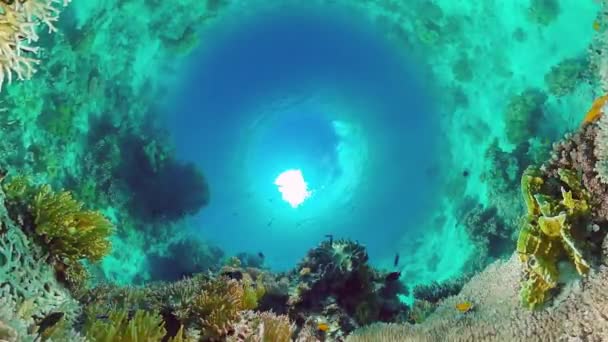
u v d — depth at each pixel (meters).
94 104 14.95
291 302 5.97
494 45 15.20
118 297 4.59
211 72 17.00
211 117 17.28
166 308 4.45
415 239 17.03
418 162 17.30
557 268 3.58
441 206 16.80
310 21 16.84
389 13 16.45
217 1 16.05
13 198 3.45
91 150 14.78
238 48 16.95
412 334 4.39
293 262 17.30
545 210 3.61
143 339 3.48
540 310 3.58
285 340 4.56
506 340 3.54
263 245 17.53
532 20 13.95
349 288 6.13
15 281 3.05
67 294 3.60
